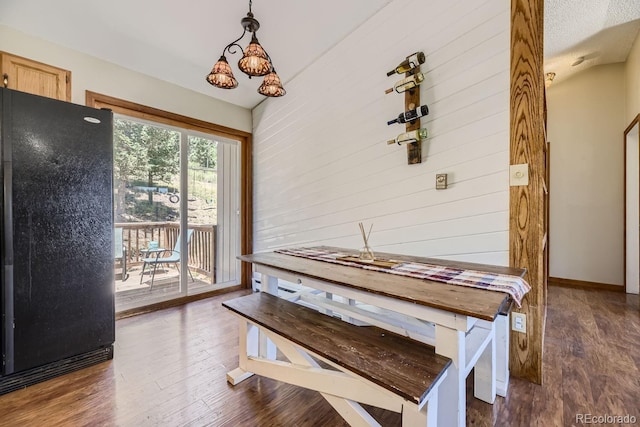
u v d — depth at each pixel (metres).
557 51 3.20
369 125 2.39
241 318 1.66
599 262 3.66
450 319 1.03
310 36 2.53
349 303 2.22
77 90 2.39
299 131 3.06
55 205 1.71
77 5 2.06
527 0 1.58
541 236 1.59
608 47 3.16
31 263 1.63
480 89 1.77
